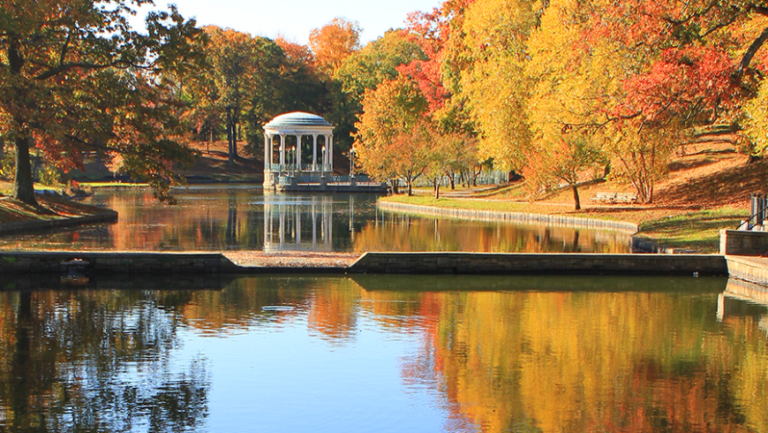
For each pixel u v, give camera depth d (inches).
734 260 911.7
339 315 693.9
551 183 1766.7
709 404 459.5
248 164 4658.0
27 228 1457.9
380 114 3115.2
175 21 1443.2
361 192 3331.7
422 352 570.9
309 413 442.9
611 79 1175.6
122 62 1435.8
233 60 4347.9
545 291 828.6
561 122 1334.9
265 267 918.4
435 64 3024.1
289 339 605.9
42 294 780.6
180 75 1461.6
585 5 1216.8
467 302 761.6
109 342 591.2
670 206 1612.9
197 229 1509.6
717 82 938.1
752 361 549.3
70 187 2699.3
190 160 1482.5
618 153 1647.4
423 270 933.2
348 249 1178.0
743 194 1585.9
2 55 1528.1
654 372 523.2
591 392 481.1
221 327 643.5
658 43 1010.1
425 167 2532.0
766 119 904.9
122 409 446.9
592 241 1290.6
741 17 1000.2
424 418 436.5
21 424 420.8
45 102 1360.7
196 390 480.1
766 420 433.1
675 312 717.9
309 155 4815.5
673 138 1552.7
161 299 758.5
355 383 498.0
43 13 1336.1
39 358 545.0
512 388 489.7
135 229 1492.4
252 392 479.5
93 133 1380.4
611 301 772.6
